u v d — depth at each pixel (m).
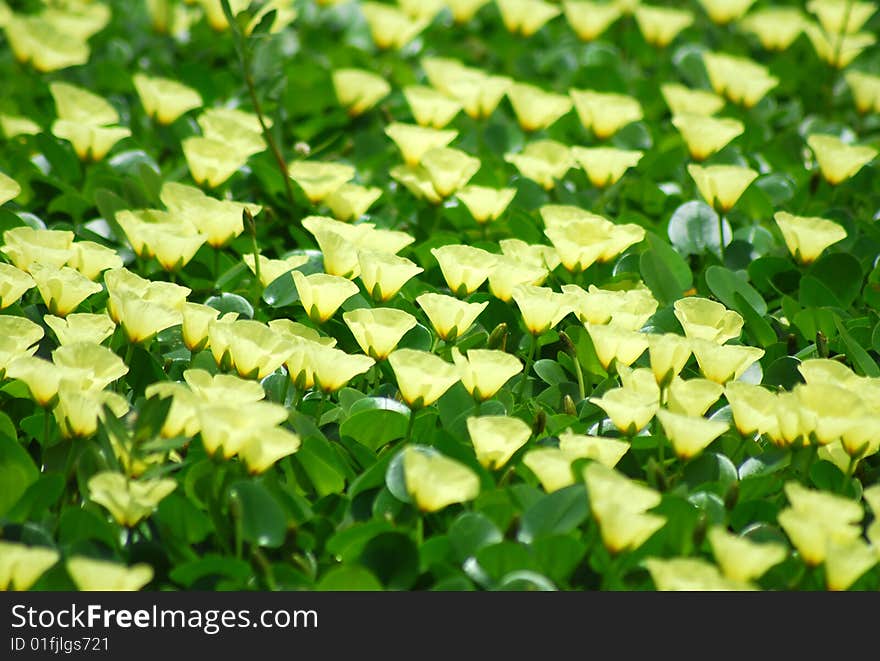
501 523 3.17
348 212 3.67
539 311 3.37
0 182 3.51
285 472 3.23
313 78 4.19
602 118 3.91
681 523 3.15
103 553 3.10
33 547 3.08
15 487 3.16
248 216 3.46
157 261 3.55
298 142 4.04
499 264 3.45
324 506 3.20
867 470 3.28
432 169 3.68
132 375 3.33
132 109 4.06
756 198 3.80
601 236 3.51
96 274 3.44
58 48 4.03
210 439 3.12
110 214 3.65
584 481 3.18
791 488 3.10
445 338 3.36
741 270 3.68
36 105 4.09
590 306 3.38
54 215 3.74
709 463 3.27
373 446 3.30
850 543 3.09
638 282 3.58
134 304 3.28
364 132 4.03
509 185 3.84
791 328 3.56
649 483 3.23
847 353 3.47
